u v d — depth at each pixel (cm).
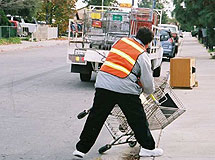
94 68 1320
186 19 3044
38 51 3053
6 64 1972
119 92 574
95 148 675
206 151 645
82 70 1355
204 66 2031
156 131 769
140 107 589
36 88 1279
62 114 923
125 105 580
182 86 1294
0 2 4325
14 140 709
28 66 1916
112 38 1445
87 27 1458
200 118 870
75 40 1420
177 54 3030
